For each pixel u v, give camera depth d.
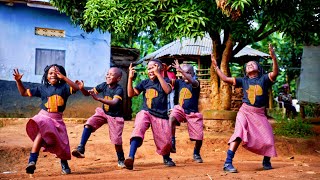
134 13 8.32
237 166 6.20
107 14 8.51
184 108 6.73
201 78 16.14
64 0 10.29
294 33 9.32
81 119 12.53
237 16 7.83
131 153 5.46
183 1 8.52
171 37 8.54
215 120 9.95
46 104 5.32
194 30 8.11
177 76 13.54
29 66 12.86
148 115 5.78
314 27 9.66
